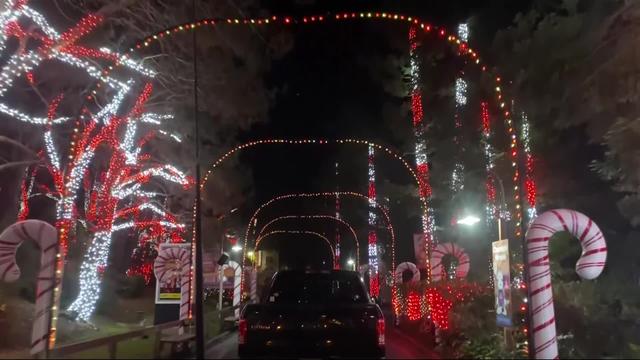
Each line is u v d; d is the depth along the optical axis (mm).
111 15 18922
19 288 21625
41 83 20812
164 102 23156
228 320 22609
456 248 20844
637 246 21906
